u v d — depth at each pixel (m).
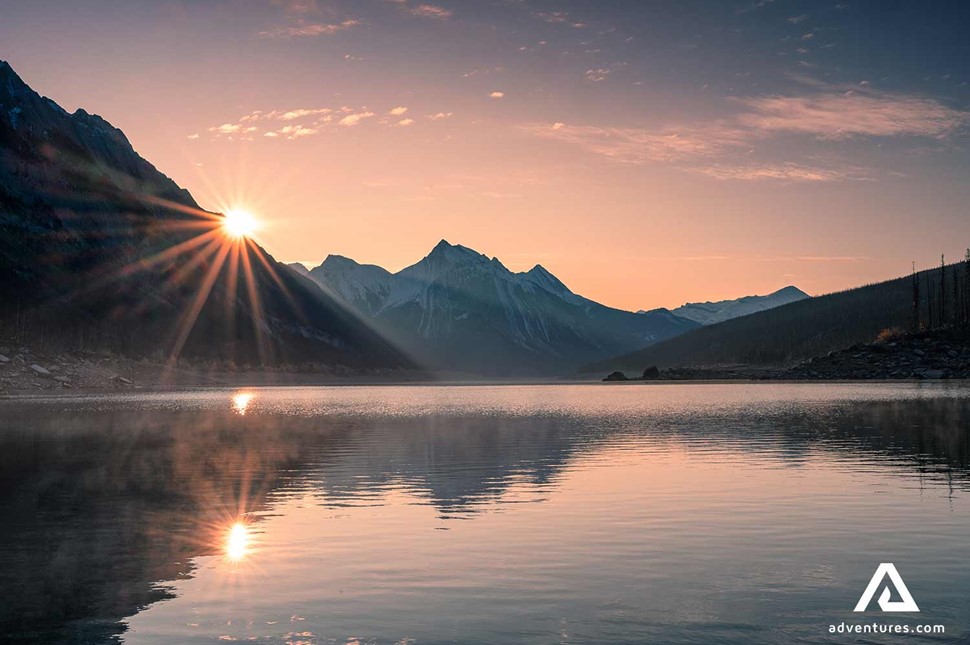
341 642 15.34
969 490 31.66
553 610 17.09
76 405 115.12
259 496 32.00
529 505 29.36
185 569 20.64
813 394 132.75
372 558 21.59
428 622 16.39
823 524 25.39
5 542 23.77
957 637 15.48
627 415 86.75
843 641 15.31
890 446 48.03
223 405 117.94
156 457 46.31
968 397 109.50
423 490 33.25
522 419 82.06
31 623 16.47
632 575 19.72
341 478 37.00
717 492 31.80
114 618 16.77
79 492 33.25
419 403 129.75
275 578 19.70
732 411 89.31
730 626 16.09
